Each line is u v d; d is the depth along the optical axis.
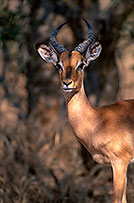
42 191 11.16
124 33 13.04
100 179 12.34
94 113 9.30
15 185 11.29
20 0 13.09
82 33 13.19
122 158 9.23
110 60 13.19
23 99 14.88
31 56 13.27
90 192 11.70
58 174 12.20
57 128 13.25
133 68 15.41
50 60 9.69
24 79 14.43
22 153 12.27
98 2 13.30
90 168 12.58
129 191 11.55
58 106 13.60
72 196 11.23
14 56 13.59
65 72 8.91
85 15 13.13
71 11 13.25
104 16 12.91
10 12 12.14
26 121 13.15
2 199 10.88
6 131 13.12
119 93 14.77
